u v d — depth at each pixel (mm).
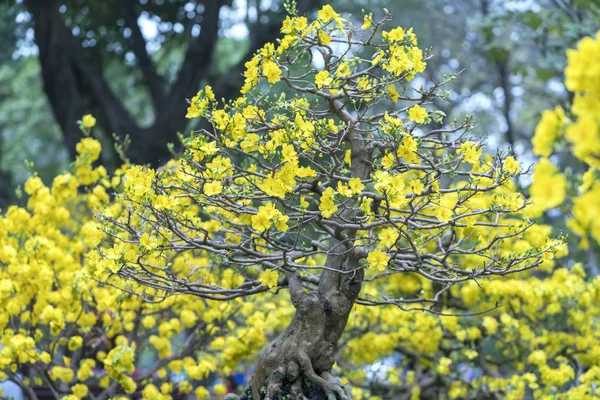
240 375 10664
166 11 13188
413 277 7332
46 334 6961
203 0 13008
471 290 6715
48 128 20719
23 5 12828
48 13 12391
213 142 4184
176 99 12211
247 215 5180
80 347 6141
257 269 6277
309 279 4727
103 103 12398
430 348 6957
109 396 6168
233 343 6109
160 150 12023
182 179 4230
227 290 4590
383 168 4430
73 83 12461
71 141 12305
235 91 11797
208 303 6160
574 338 7188
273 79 4270
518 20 11477
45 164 21750
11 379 5961
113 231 4836
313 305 4414
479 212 4211
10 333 5699
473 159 4203
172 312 6891
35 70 19516
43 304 5777
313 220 4371
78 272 5469
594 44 2309
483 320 6855
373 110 11258
